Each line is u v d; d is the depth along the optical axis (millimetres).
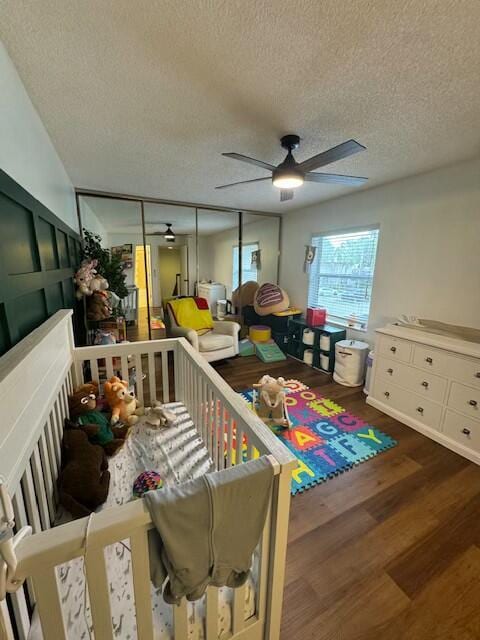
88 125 1708
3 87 1077
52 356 1227
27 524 869
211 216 4254
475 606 1111
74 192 2992
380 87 1349
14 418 776
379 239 3023
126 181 2809
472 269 2297
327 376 3428
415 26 993
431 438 2188
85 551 570
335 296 3740
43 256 1480
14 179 1146
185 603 732
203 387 1562
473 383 1927
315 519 1487
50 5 916
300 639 1004
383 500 1616
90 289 2479
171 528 645
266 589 886
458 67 1203
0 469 674
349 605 1107
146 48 1110
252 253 4762
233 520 724
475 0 888
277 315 4168
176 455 1488
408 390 2361
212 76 1281
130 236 4395
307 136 1854
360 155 2162
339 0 902
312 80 1304
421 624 1054
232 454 1258
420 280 2674
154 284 4445
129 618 797
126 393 1754
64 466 1256
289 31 1025
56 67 1210
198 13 955
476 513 1534
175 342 2045
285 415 2250
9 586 519
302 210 4098
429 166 2381
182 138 1889
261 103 1488
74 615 798
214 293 4824
